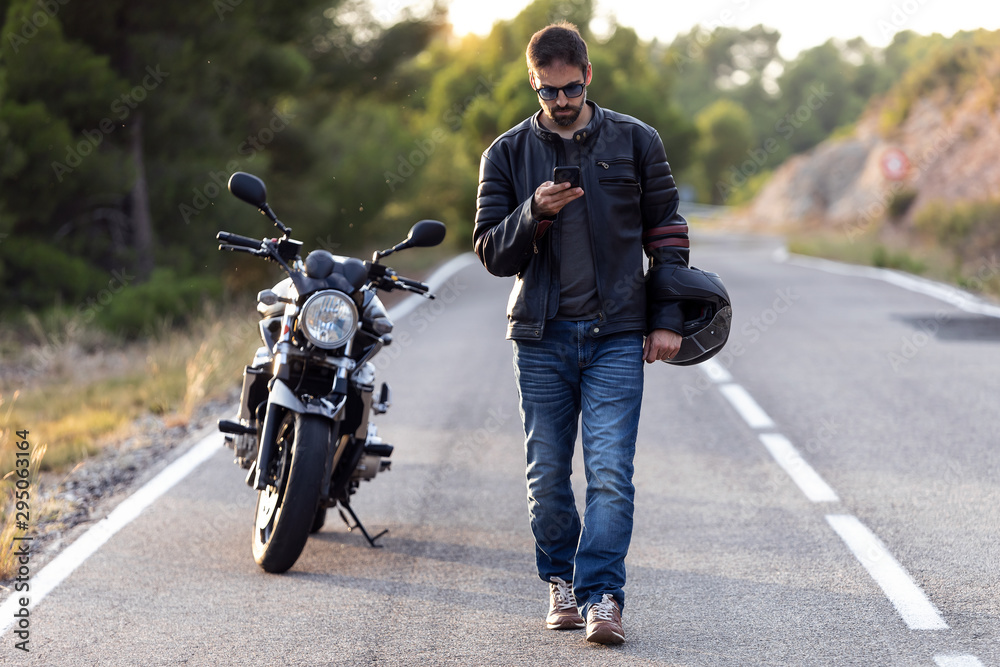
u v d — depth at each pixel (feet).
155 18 69.67
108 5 66.44
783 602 20.29
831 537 24.13
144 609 20.79
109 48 70.18
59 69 62.34
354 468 23.90
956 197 139.44
